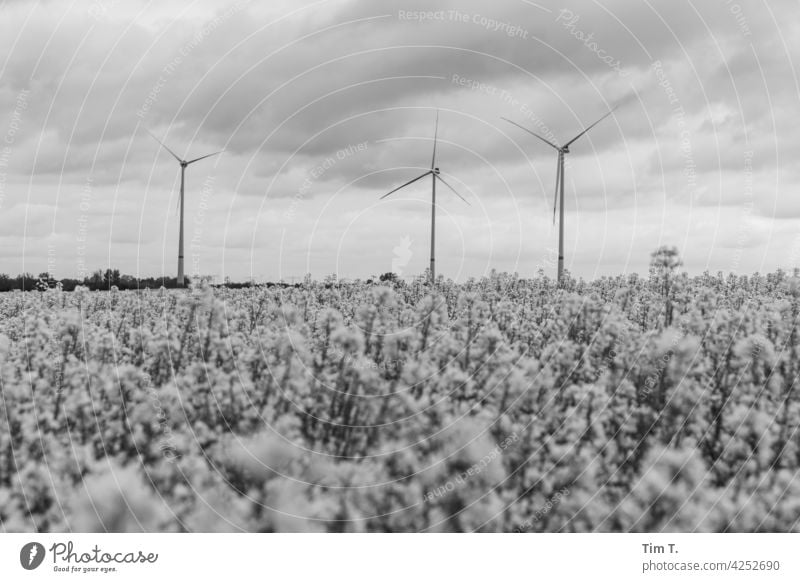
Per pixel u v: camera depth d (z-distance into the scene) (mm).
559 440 8000
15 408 8594
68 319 11406
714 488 7207
